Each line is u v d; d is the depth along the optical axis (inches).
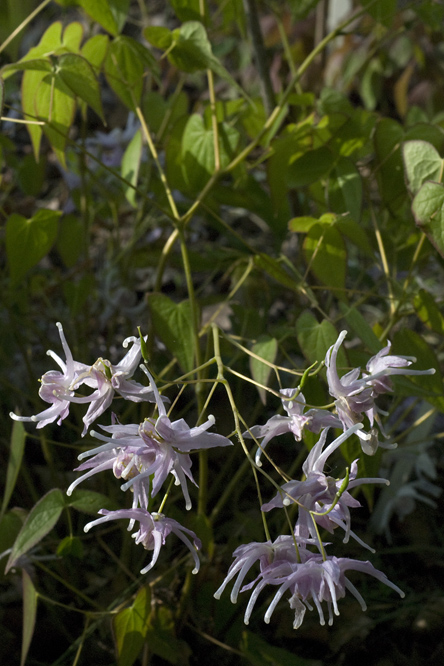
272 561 11.1
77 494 13.4
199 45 14.6
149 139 15.2
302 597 10.7
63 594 16.5
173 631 14.9
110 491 17.3
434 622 16.0
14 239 14.9
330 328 13.5
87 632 14.6
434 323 14.2
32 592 13.0
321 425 11.5
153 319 14.0
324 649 15.8
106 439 10.7
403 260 18.0
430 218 12.6
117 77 15.5
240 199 18.2
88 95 13.6
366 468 13.6
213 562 15.6
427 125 15.5
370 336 13.4
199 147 16.5
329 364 11.0
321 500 11.2
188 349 14.2
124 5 14.9
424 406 18.1
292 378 19.0
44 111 14.7
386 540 18.2
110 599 16.3
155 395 10.8
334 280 14.7
